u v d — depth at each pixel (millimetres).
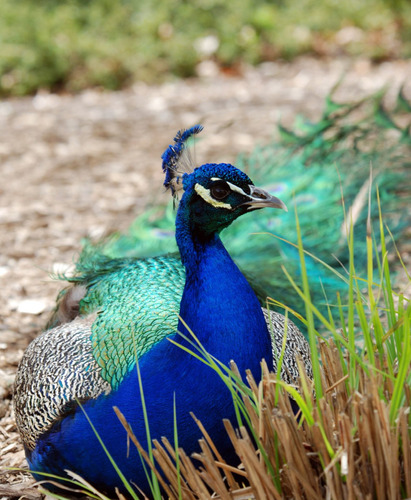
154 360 4164
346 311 6141
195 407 3988
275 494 3594
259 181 7961
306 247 6727
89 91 16531
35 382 4590
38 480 4758
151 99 15594
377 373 3785
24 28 17391
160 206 7562
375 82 15727
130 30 18297
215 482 3734
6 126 14133
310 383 4078
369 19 18891
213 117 13922
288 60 17812
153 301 4703
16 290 7988
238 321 3971
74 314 5379
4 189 11062
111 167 11734
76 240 9195
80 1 19438
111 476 4258
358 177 7789
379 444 3498
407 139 8523
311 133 8492
